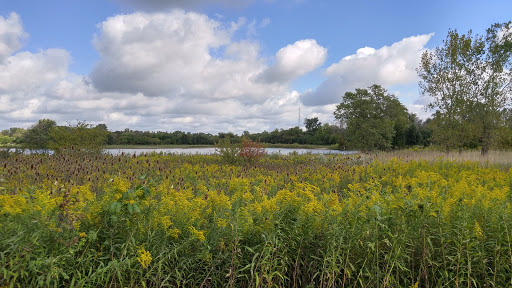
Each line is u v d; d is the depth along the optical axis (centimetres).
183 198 384
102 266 307
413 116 5206
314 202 358
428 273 368
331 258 335
